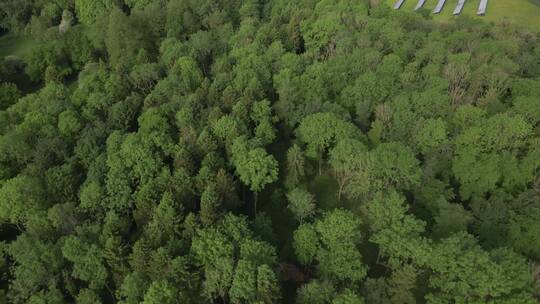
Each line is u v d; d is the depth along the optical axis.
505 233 87.56
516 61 141.88
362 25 167.12
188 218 86.38
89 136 116.31
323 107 121.25
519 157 106.06
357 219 83.94
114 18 169.00
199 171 100.44
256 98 130.00
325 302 74.56
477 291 68.25
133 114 131.62
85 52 177.50
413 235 81.31
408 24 171.12
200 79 143.88
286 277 89.56
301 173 109.56
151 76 146.38
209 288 76.75
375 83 125.62
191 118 120.38
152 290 72.88
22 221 99.25
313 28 163.88
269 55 148.38
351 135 109.94
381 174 97.81
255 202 105.19
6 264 92.06
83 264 83.00
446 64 139.00
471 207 95.19
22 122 128.75
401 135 112.69
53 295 79.25
